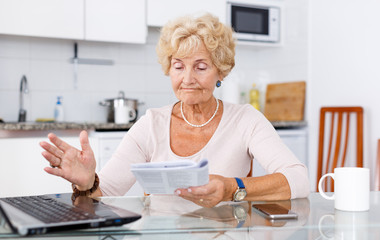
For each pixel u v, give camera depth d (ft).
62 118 9.74
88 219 2.56
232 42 4.22
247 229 2.71
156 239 2.60
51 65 9.91
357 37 8.95
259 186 3.41
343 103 9.32
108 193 4.13
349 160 9.18
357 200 3.12
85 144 3.54
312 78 10.16
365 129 8.82
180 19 4.04
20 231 2.34
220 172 4.30
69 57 10.05
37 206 3.00
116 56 10.47
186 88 4.12
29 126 8.25
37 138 8.34
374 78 8.56
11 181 8.14
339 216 3.01
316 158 10.07
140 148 4.53
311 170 10.17
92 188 3.70
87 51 10.21
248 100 11.78
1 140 8.05
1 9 8.53
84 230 2.61
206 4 10.16
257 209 3.14
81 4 9.11
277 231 2.69
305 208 3.24
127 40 9.52
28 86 9.74
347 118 9.02
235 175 4.37
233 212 3.10
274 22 11.05
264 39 10.93
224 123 4.43
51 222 2.46
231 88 10.82
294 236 2.62
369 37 8.66
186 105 4.49
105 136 8.64
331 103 9.62
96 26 9.25
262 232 2.67
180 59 4.05
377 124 8.53
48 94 9.91
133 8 9.52
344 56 9.28
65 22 9.00
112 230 2.66
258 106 11.42
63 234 2.55
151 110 4.74
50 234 2.54
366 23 8.73
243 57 11.78
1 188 8.08
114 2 9.37
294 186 3.58
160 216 2.97
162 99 10.93
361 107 8.68
